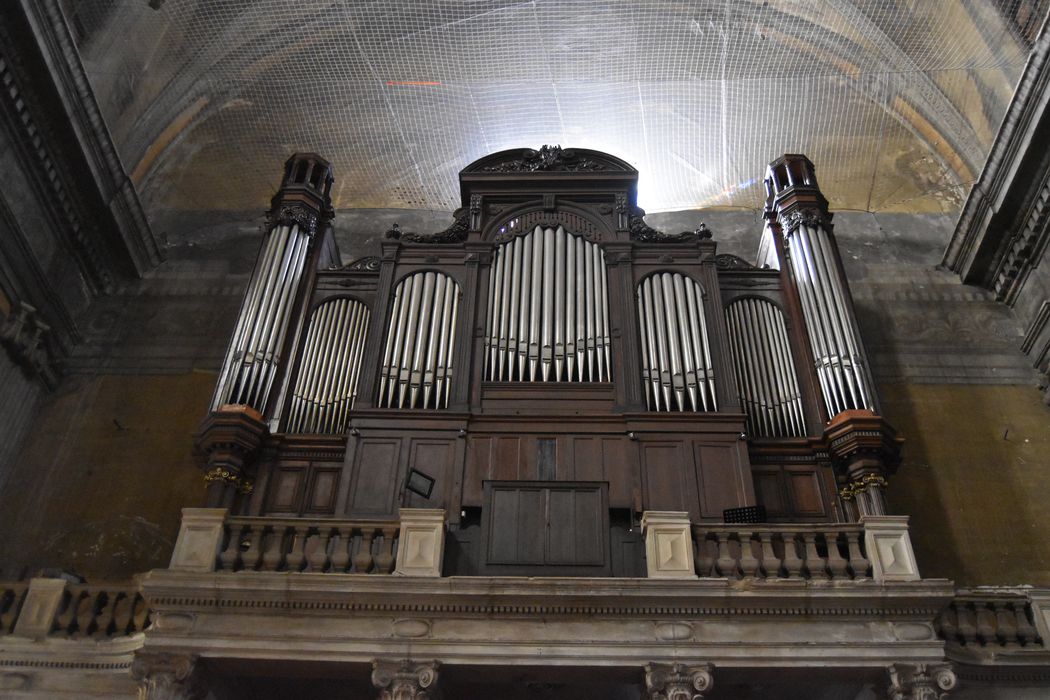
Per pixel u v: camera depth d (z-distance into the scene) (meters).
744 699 10.48
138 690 9.25
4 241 13.89
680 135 18.94
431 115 18.73
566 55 17.92
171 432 14.98
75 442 14.82
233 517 10.05
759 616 9.31
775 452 12.37
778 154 18.91
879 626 9.31
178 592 9.32
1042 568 13.40
